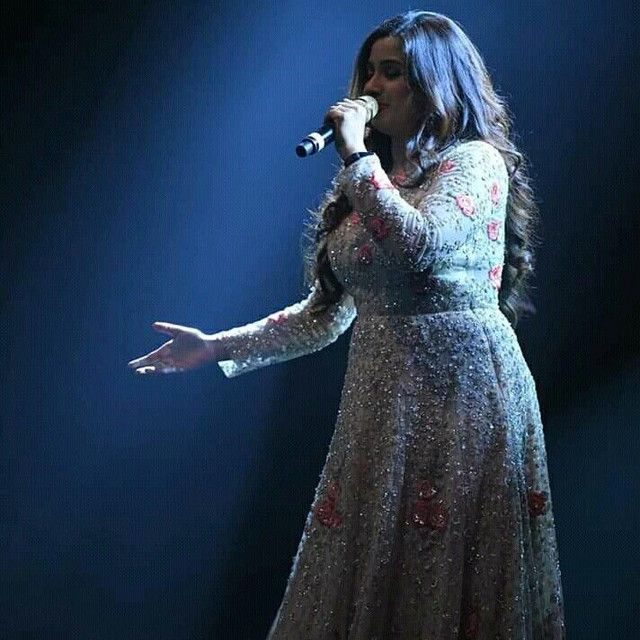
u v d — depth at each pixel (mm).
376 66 7820
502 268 7996
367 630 7340
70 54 13852
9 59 13852
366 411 7531
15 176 14109
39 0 13695
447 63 7742
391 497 7367
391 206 7070
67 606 13453
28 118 14008
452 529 7316
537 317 13047
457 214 7219
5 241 14227
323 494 7660
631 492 12977
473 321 7516
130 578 13945
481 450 7387
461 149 7574
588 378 13078
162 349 8664
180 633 13273
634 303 12844
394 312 7543
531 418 7742
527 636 7406
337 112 7398
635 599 12703
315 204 13773
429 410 7426
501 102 8242
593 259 12844
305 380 14000
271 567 13930
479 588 7367
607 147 12609
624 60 12414
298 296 14000
